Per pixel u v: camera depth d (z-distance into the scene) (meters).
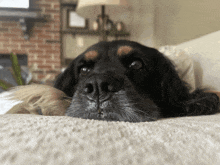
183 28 0.60
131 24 1.29
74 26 1.42
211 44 0.34
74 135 0.09
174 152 0.08
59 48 1.40
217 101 0.24
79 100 0.21
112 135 0.09
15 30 1.35
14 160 0.06
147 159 0.07
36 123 0.10
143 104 0.21
